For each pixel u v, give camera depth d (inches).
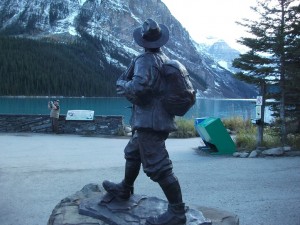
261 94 476.1
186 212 156.6
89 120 810.8
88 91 4635.8
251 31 472.7
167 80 140.9
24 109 2133.4
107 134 802.2
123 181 159.5
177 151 518.0
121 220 148.7
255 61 468.8
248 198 271.7
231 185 310.0
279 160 411.2
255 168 373.4
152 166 140.6
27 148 567.5
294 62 466.0
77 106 2549.2
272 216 233.8
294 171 353.7
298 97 472.7
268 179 326.3
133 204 158.7
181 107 140.3
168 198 142.4
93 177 356.8
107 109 2235.5
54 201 282.0
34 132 825.5
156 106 141.1
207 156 467.5
